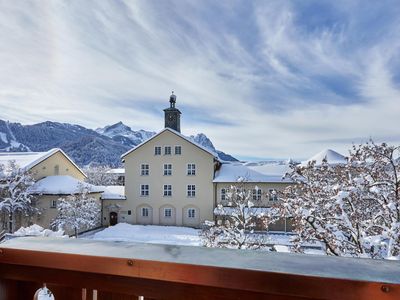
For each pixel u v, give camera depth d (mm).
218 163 27188
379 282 791
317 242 7289
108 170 46062
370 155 6953
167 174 25578
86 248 1097
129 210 25969
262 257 982
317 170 7992
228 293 898
